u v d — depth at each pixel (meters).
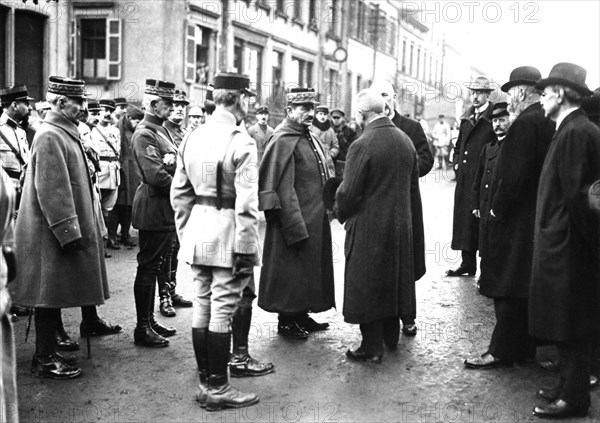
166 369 5.19
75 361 5.33
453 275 8.61
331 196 5.75
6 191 3.23
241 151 4.41
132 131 10.40
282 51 29.25
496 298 5.18
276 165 5.84
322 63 32.94
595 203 4.10
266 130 13.80
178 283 8.05
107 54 21.84
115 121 11.94
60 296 4.96
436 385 4.91
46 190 4.88
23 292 4.96
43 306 4.91
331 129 13.73
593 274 4.32
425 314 6.78
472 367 5.24
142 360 5.38
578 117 4.35
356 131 14.84
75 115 5.13
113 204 10.09
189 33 22.59
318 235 5.96
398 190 5.38
